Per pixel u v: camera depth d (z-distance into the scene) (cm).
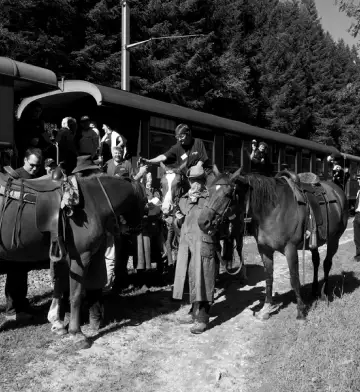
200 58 2370
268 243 542
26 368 417
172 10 2306
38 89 765
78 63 1859
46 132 754
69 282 494
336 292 671
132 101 900
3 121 663
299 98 3872
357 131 4631
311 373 390
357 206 947
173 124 1019
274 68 3525
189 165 589
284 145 1575
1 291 643
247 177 522
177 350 470
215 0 2666
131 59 2134
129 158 905
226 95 2641
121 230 550
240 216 516
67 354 448
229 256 709
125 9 1335
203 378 411
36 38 1709
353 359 411
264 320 558
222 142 1207
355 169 2403
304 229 551
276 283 751
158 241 708
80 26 1942
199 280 504
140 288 693
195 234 519
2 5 1606
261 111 3347
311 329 494
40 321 529
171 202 610
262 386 385
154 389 390
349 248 1108
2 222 458
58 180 479
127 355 456
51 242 458
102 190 493
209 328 536
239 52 3012
